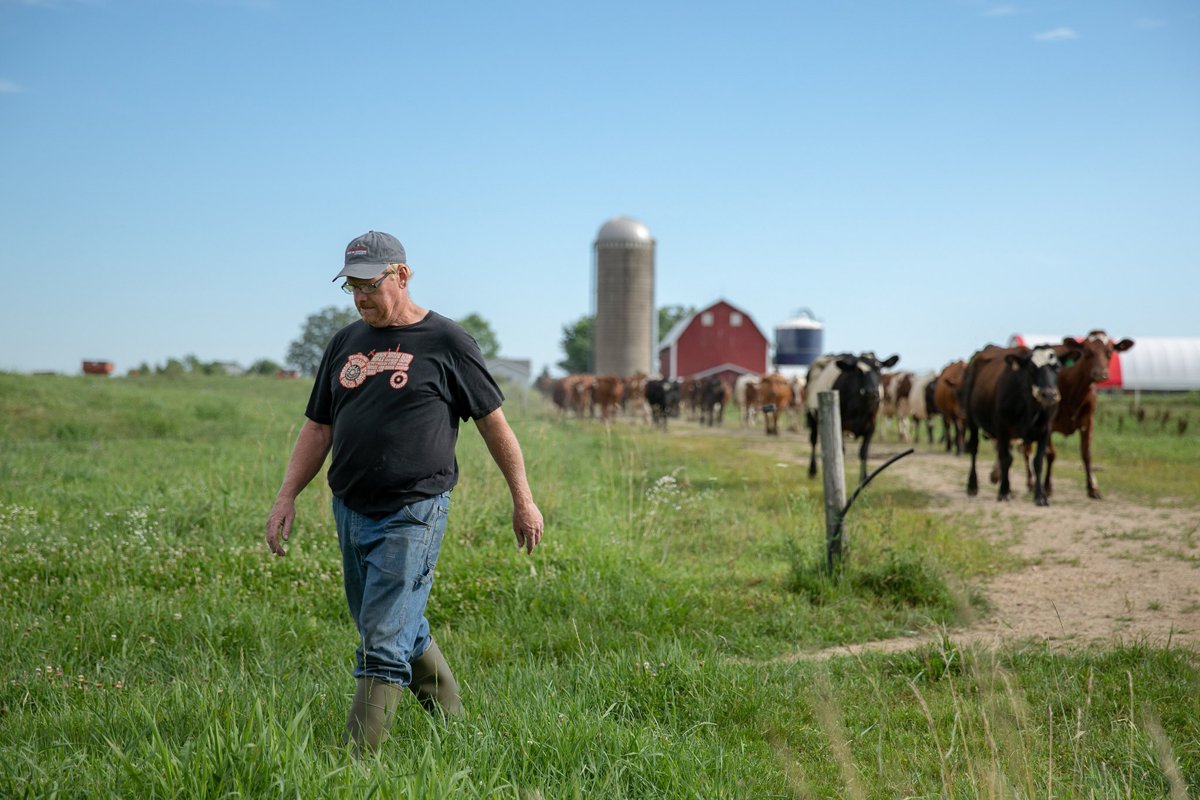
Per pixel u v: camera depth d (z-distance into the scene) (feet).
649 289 249.96
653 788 11.09
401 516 12.30
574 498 34.68
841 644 20.30
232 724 10.84
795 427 103.19
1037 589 25.00
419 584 12.46
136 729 12.17
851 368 47.32
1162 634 20.07
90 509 31.60
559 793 10.62
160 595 21.07
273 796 9.64
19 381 82.28
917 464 57.82
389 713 11.78
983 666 16.62
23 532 26.17
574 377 140.36
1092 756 12.62
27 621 18.69
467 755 11.32
